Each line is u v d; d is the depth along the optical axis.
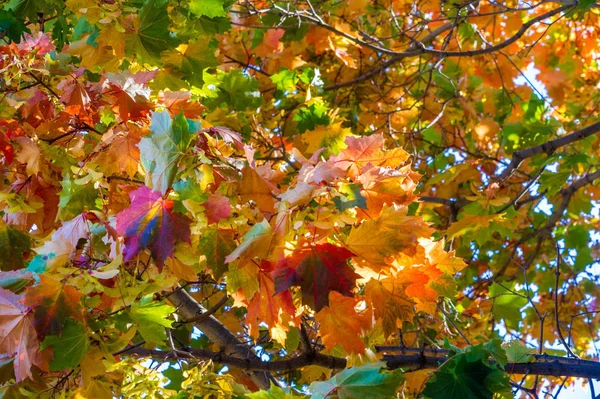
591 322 6.23
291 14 4.55
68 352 2.20
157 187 2.22
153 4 2.96
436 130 6.22
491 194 4.10
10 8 3.35
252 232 2.12
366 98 5.91
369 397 2.21
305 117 4.81
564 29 7.10
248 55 5.27
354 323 2.45
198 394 2.50
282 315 2.52
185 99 2.88
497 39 6.68
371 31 6.07
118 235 2.24
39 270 2.20
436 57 6.54
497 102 6.31
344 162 2.35
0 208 2.70
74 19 3.65
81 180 2.52
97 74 3.30
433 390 2.48
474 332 4.67
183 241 2.32
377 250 2.24
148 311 2.27
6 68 2.68
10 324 2.17
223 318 4.18
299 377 4.05
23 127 2.78
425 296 2.52
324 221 2.16
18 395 2.35
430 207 5.88
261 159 4.41
